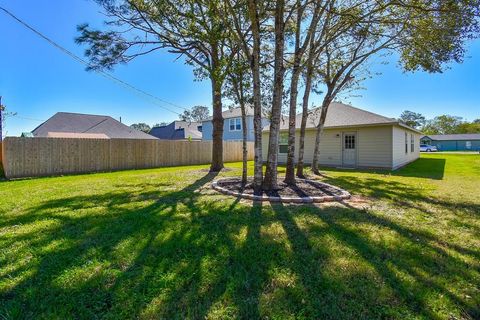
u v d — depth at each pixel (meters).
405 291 2.24
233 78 7.09
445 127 63.59
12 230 3.65
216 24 6.30
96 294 2.17
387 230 3.73
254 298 2.13
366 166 13.38
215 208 4.80
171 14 7.29
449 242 3.33
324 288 2.28
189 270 2.53
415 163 16.11
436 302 2.11
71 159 11.78
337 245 3.15
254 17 5.72
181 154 16.22
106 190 6.82
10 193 6.48
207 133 28.66
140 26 8.38
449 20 6.08
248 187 6.70
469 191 6.80
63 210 4.72
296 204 5.20
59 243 3.17
